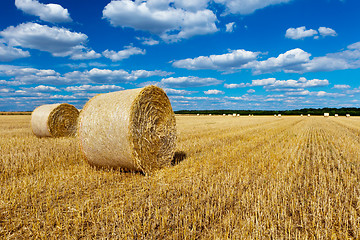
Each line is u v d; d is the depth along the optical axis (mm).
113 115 6961
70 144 10719
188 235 3703
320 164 8141
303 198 5191
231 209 4602
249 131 17969
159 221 4094
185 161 8438
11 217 4180
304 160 8852
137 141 7051
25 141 11570
